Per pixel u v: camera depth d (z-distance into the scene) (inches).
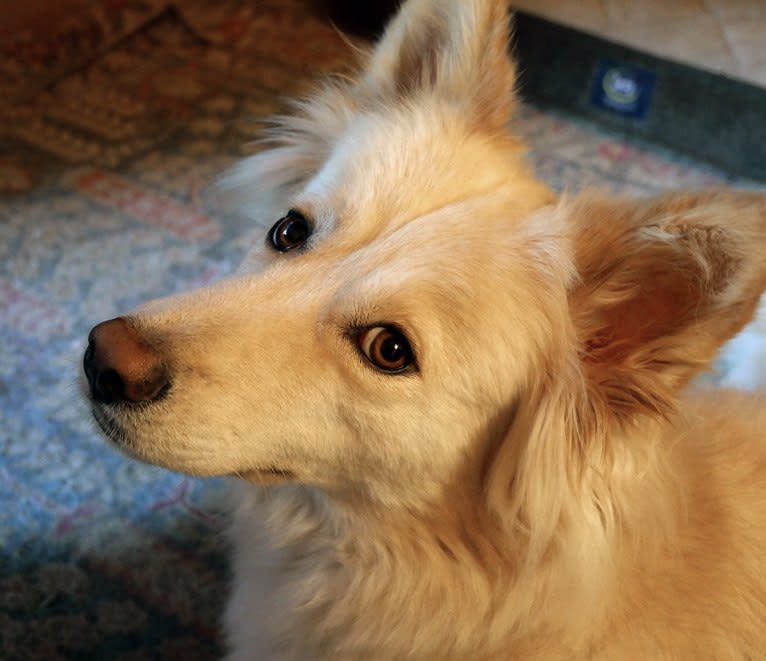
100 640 27.2
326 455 21.5
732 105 40.9
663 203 20.4
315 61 47.1
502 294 21.1
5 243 35.8
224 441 20.8
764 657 22.6
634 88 43.0
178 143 41.6
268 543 24.3
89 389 20.9
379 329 20.8
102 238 36.6
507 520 21.7
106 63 45.3
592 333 21.5
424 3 23.9
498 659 22.5
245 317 21.0
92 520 29.3
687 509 22.3
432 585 22.6
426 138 22.8
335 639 23.5
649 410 20.4
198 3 49.2
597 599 21.5
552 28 44.2
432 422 21.2
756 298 19.1
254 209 26.8
